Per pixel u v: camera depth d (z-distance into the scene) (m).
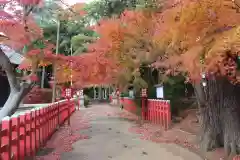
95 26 10.97
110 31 9.80
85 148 8.70
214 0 4.67
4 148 5.00
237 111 7.32
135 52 10.33
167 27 5.80
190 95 17.22
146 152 8.07
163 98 14.12
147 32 9.55
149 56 9.79
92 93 65.44
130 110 24.11
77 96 34.69
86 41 19.05
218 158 7.15
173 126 12.22
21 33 7.18
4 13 6.91
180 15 5.20
